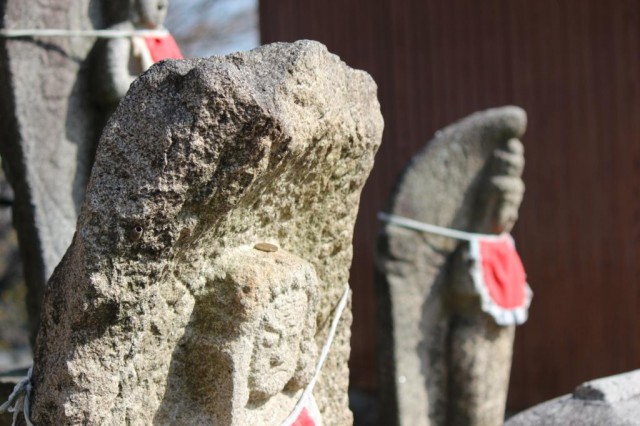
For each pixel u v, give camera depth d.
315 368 1.62
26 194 2.41
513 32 4.45
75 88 2.46
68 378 1.25
